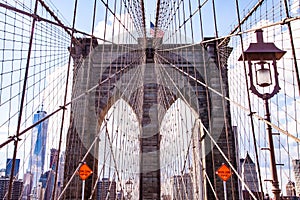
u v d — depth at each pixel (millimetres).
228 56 15320
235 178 19250
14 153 4902
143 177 19609
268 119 5234
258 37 5555
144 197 19156
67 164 19344
